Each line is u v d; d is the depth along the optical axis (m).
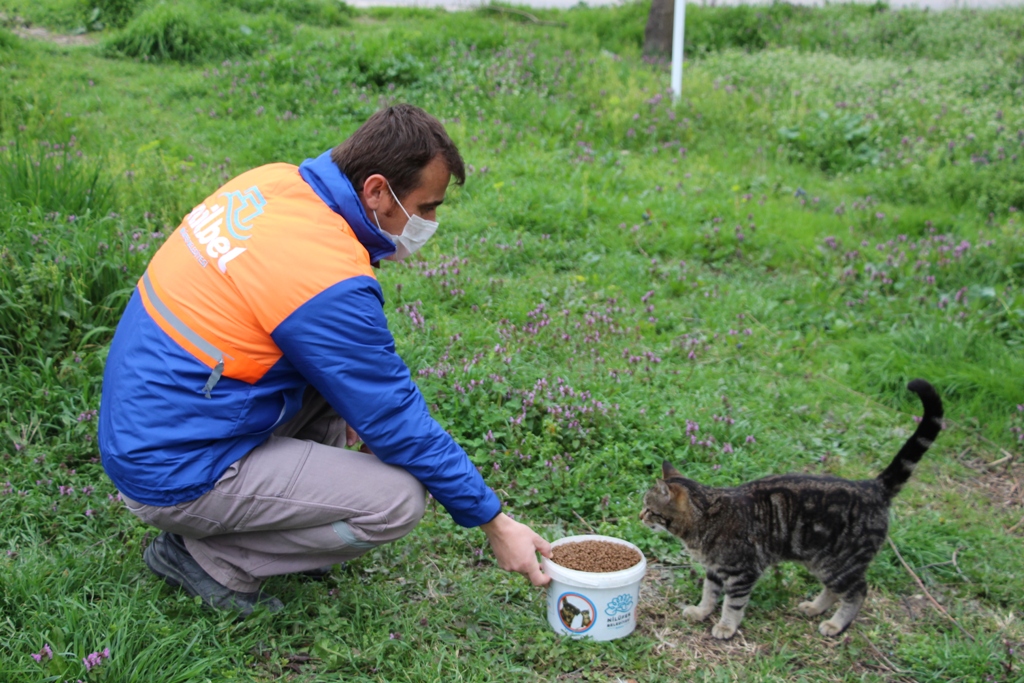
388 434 2.44
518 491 3.60
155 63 10.27
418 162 2.47
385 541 2.65
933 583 3.40
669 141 8.52
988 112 9.23
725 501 2.99
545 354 4.71
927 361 5.09
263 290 2.28
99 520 3.11
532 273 5.74
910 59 11.89
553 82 9.20
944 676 2.84
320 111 8.30
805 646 2.97
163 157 6.47
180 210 5.54
